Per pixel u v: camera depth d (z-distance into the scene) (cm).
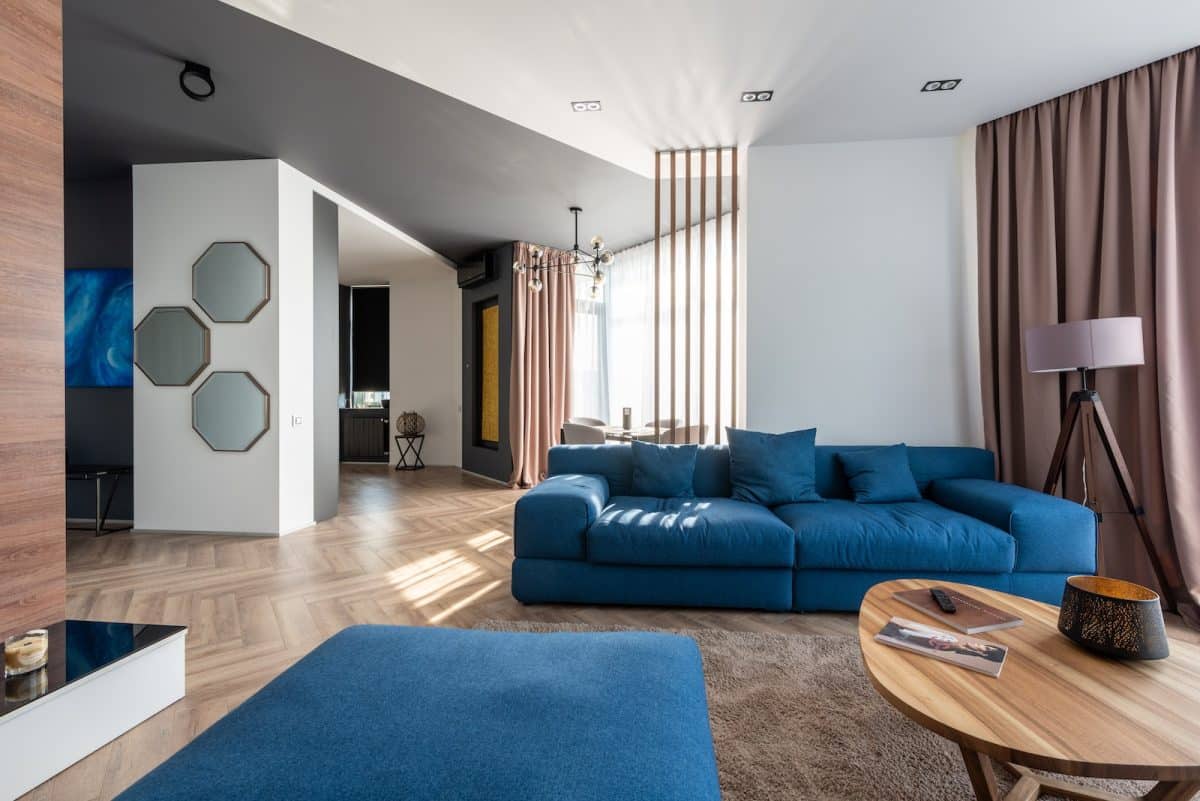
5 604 201
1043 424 328
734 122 363
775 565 272
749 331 392
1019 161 344
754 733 175
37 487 212
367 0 266
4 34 203
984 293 356
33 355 212
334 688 116
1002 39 276
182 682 201
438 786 86
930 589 190
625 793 86
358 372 955
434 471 816
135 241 439
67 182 468
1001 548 261
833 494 344
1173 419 278
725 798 146
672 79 316
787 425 388
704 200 405
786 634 253
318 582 324
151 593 305
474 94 340
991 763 158
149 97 335
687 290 413
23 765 152
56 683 162
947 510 298
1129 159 301
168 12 257
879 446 351
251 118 361
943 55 289
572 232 625
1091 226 314
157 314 436
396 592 308
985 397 354
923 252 378
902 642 149
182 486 437
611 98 337
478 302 767
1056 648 149
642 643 142
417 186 485
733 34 277
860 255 384
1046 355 283
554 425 686
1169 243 281
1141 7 251
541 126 379
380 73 307
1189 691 127
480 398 786
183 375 434
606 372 721
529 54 297
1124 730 112
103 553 382
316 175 462
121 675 179
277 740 98
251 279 429
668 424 539
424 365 873
